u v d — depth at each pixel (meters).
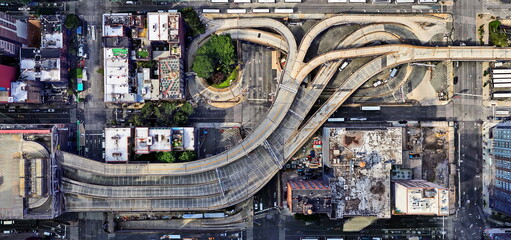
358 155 118.19
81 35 129.12
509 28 129.38
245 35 128.12
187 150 123.69
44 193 116.06
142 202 122.56
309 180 128.12
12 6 127.75
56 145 120.69
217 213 129.25
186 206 121.94
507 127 117.31
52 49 121.38
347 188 117.62
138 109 129.75
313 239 129.75
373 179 117.75
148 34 119.94
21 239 125.81
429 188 110.19
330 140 118.88
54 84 127.88
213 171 123.19
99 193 121.31
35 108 129.00
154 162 124.50
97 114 129.38
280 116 122.94
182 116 124.75
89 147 129.38
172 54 122.38
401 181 124.88
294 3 129.62
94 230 129.38
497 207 124.69
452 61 128.12
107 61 122.81
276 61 129.62
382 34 128.25
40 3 128.62
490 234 127.31
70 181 121.94
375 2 128.75
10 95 118.06
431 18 127.06
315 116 124.56
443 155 129.50
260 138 122.44
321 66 125.81
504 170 119.81
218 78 129.00
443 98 129.50
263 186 122.81
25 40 127.12
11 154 118.88
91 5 129.12
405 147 129.12
